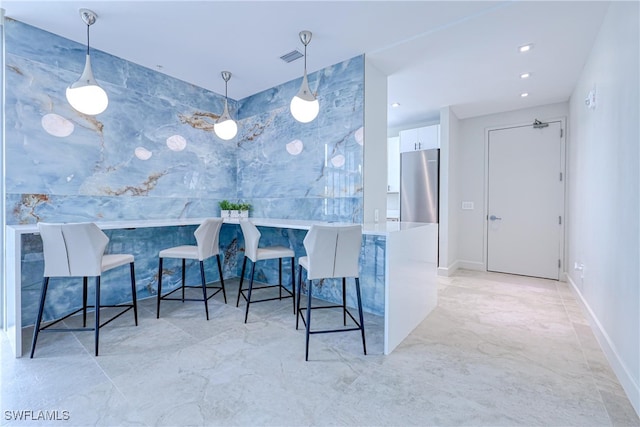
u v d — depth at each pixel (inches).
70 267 77.0
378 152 120.2
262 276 145.9
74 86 83.2
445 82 131.0
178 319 99.9
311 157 127.9
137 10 84.8
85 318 95.2
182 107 133.8
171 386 63.2
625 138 67.9
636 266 60.2
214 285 141.6
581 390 62.6
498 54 106.8
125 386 63.1
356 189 114.0
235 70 123.7
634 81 63.0
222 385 63.7
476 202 179.3
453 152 171.5
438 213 168.7
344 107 116.7
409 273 89.7
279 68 122.0
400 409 56.7
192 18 88.7
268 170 144.5
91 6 82.7
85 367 70.2
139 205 119.3
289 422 53.3
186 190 135.8
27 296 92.5
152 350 78.5
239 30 95.2
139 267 119.4
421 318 100.0
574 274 131.3
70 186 100.9
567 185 152.3
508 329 93.4
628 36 66.5
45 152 95.3
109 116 110.3
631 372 60.5
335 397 60.1
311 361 73.8
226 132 126.9
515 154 167.2
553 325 96.6
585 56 106.2
